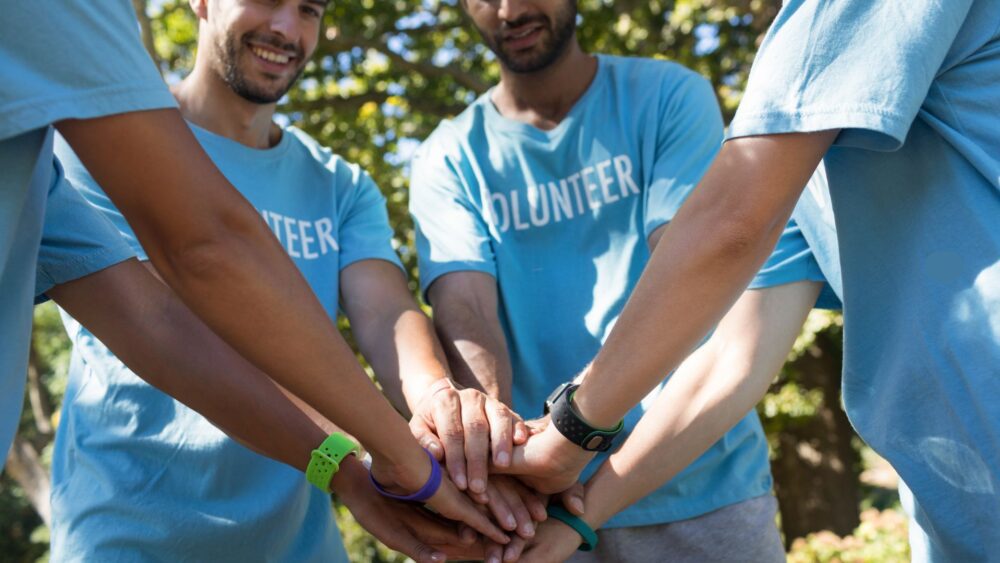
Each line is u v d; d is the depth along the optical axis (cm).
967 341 176
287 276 174
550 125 288
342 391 185
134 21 158
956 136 175
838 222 194
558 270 282
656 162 278
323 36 892
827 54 173
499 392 263
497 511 240
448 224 286
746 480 274
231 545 244
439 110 918
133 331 218
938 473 187
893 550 728
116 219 248
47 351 1875
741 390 236
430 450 246
